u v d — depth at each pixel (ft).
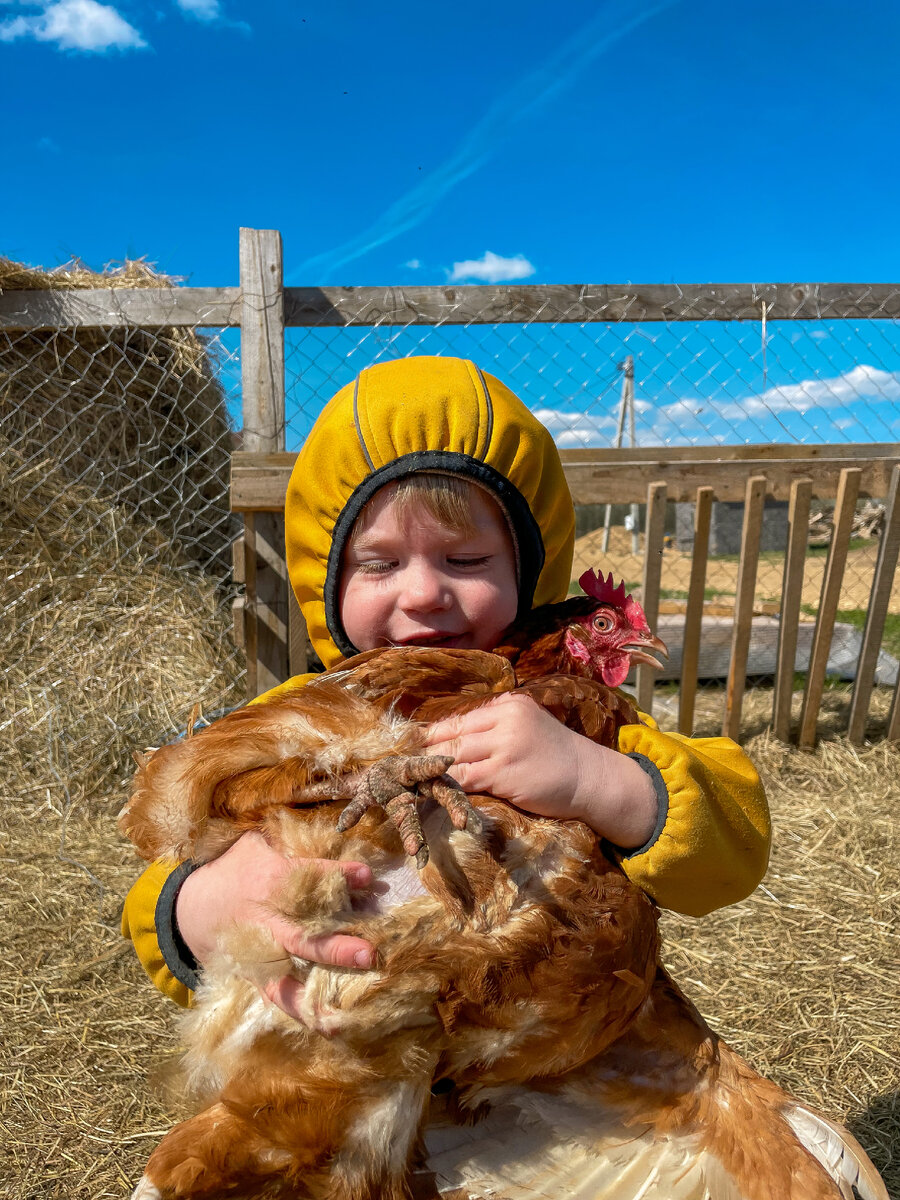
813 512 55.01
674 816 4.02
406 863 3.61
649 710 16.70
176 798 3.85
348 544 4.91
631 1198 4.25
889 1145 7.57
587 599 5.09
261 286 16.37
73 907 11.86
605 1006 3.75
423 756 3.28
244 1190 3.81
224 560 21.88
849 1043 9.09
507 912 3.53
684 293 17.75
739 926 11.62
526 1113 4.50
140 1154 7.51
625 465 16.63
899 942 11.28
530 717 3.87
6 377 18.37
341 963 3.34
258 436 16.46
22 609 17.89
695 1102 4.41
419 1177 4.12
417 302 16.94
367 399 4.83
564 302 17.34
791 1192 4.09
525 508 4.86
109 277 19.54
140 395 20.33
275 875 3.51
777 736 18.03
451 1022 3.50
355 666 4.52
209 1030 3.75
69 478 19.21
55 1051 8.91
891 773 17.16
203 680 18.16
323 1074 3.51
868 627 17.79
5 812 14.69
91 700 17.13
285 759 3.78
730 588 38.63
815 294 18.13
